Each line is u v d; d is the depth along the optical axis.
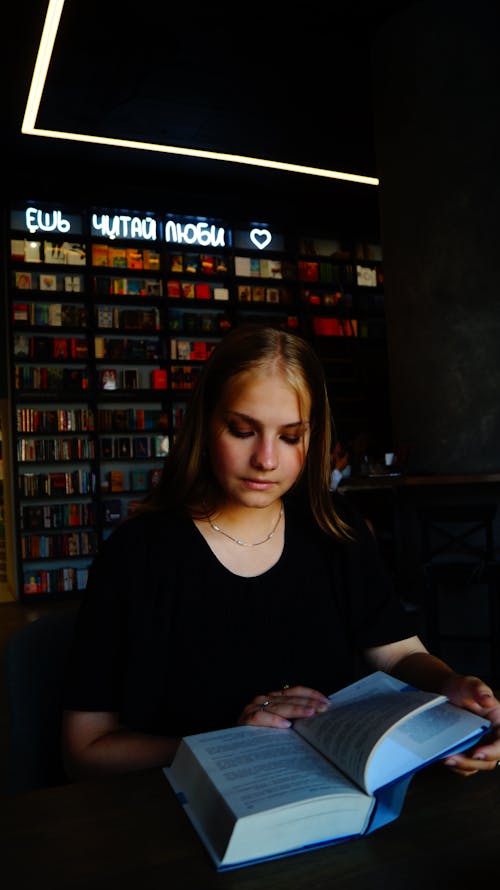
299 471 1.03
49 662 1.17
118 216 7.73
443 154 4.54
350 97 6.12
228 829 0.62
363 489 5.22
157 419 7.56
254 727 0.85
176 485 1.13
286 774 0.70
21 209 7.42
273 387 0.97
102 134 6.68
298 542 1.17
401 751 0.74
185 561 1.07
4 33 4.91
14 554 7.42
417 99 4.66
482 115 4.45
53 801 0.75
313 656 1.11
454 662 4.26
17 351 7.14
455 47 4.53
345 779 0.69
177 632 1.05
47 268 7.33
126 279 7.67
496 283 4.39
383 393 8.48
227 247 8.12
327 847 0.65
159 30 4.97
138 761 0.90
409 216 4.70
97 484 7.28
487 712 0.85
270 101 6.15
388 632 1.18
